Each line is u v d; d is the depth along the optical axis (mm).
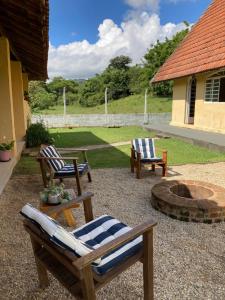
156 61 31391
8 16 4777
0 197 5184
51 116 18594
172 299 2584
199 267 3055
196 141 10328
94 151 9953
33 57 8484
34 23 4469
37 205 4832
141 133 14688
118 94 33438
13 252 3346
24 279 2854
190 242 3566
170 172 7008
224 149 8828
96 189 5719
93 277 2059
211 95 11984
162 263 3117
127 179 6441
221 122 11430
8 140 6789
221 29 12094
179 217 4203
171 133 12219
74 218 4312
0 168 5797
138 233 2174
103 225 2805
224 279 2861
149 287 2449
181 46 15484
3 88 6570
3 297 2600
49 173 5281
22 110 10344
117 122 19344
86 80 34625
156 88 30656
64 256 2043
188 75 12234
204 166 7559
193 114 14359
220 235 3760
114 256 2303
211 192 4699
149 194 5406
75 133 15398
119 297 2604
